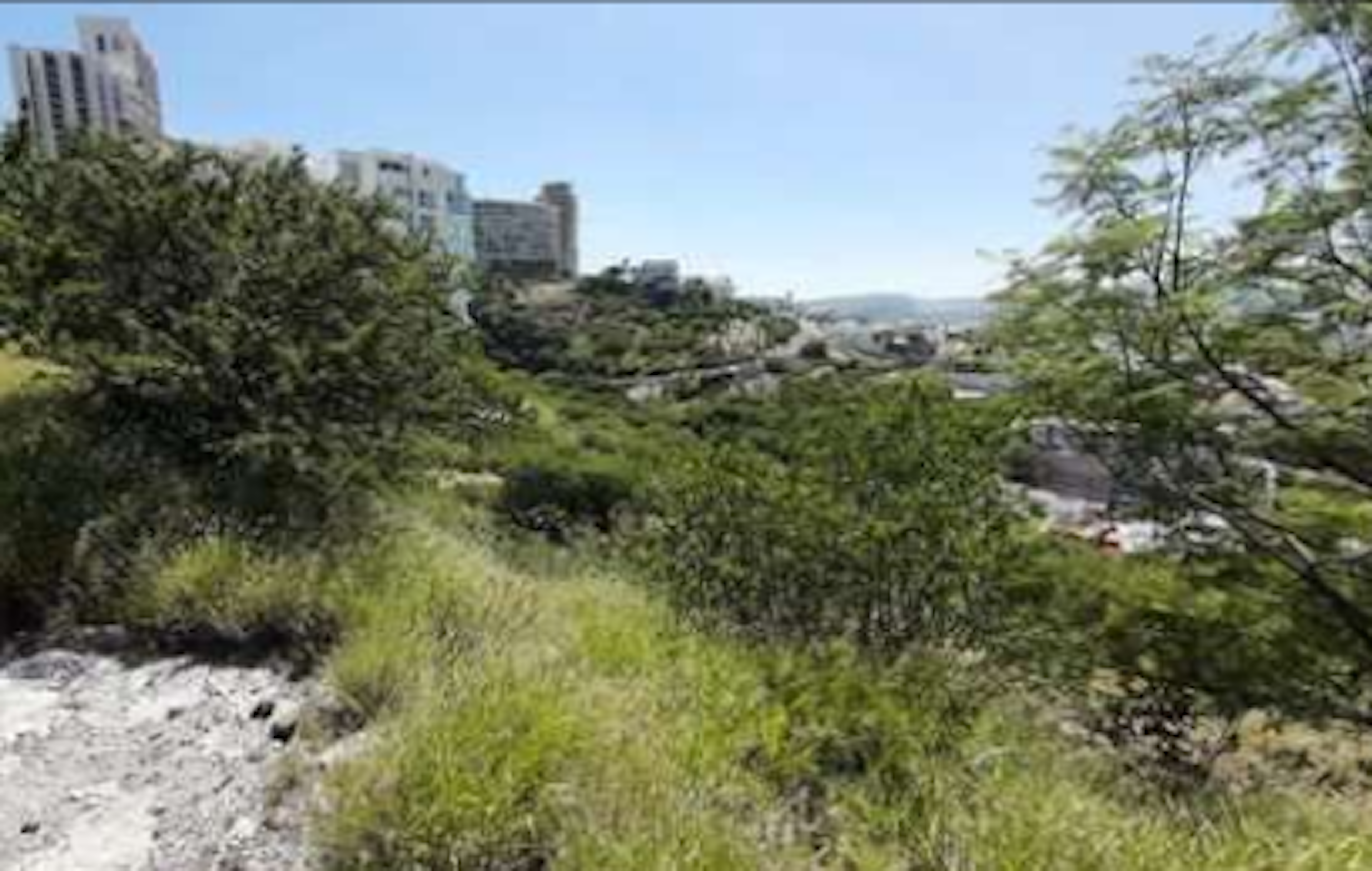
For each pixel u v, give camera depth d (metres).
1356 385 5.74
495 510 12.08
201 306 6.10
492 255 116.31
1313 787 5.13
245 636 4.43
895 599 5.77
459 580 4.78
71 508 5.19
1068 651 6.20
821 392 6.57
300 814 2.95
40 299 6.12
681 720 3.44
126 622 4.65
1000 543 5.99
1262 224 5.70
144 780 3.21
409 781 2.71
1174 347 6.00
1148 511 6.70
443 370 6.98
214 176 6.99
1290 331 5.82
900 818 3.10
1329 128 5.49
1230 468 6.41
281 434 5.66
